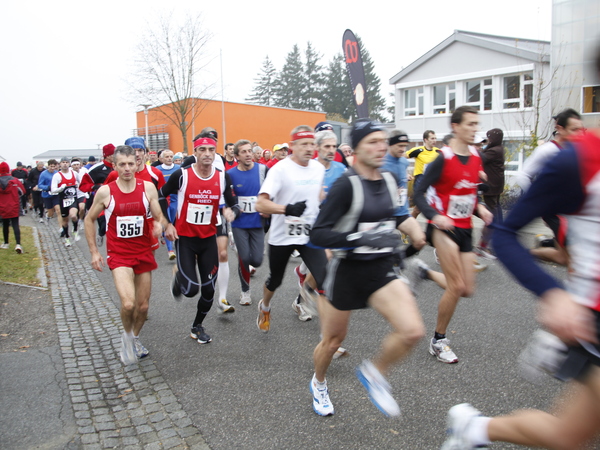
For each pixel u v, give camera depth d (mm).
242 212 5812
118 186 4148
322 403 3299
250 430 3164
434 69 27516
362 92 12188
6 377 4086
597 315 1664
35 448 3047
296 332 4984
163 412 3441
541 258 4184
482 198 7734
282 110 40844
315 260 4301
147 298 4316
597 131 1607
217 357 4402
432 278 4527
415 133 29281
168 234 4379
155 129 38906
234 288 6883
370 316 5312
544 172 1613
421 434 3027
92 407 3549
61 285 7371
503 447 2789
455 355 4066
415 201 3914
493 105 24844
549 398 3373
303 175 4363
